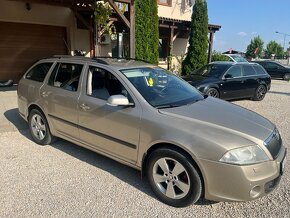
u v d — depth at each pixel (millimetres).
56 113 4672
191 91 4457
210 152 2990
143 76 4141
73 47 12164
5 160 4496
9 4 10375
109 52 13398
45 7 11172
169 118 3371
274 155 3148
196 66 15422
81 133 4324
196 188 3117
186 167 3139
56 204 3334
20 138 5496
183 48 18031
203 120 3303
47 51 11742
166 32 16500
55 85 4746
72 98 4344
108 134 3906
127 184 3818
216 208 3311
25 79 5461
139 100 3652
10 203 3342
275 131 3529
